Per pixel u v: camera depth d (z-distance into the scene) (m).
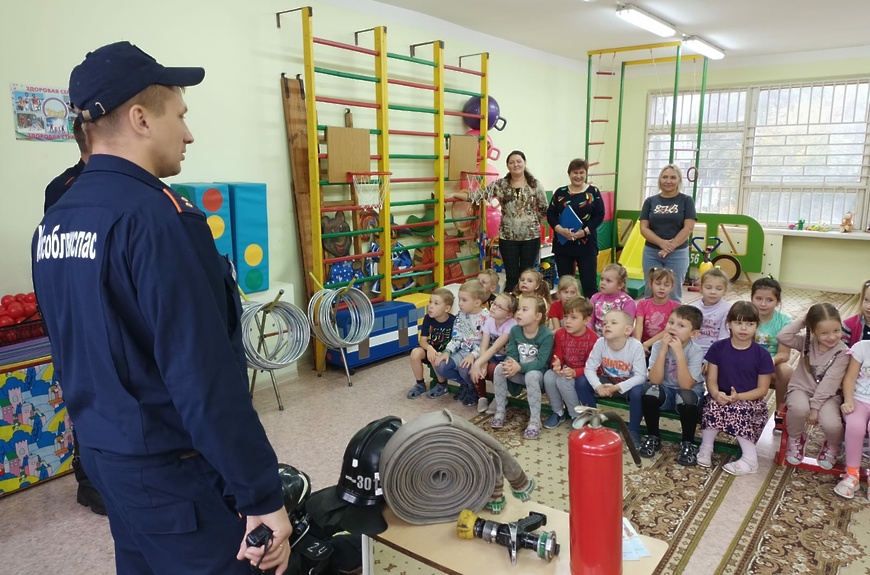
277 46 3.85
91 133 1.06
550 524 1.43
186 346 0.97
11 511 2.37
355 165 4.14
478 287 3.39
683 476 2.58
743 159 7.05
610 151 7.96
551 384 3.04
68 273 1.03
